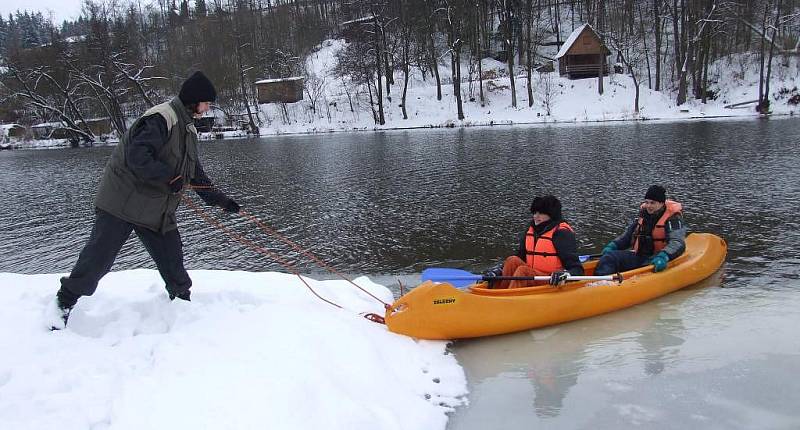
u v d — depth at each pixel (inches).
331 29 2541.8
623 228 373.7
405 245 368.5
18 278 192.9
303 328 155.2
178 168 153.6
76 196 651.5
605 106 1523.1
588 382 156.0
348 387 134.6
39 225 498.6
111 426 106.0
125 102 1919.3
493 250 349.1
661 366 162.9
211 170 813.9
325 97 1850.4
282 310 166.7
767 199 429.1
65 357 131.7
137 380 122.0
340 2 2576.3
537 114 1542.8
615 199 459.8
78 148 1536.7
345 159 875.4
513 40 1909.4
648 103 1498.5
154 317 160.1
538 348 181.3
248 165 863.7
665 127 1103.0
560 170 627.5
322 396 123.4
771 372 155.5
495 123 1510.8
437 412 138.3
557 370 164.6
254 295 183.5
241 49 2054.6
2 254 408.8
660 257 229.6
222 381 122.5
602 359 170.1
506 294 198.7
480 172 649.6
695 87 1492.4
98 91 1788.9
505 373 163.9
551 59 1936.5
